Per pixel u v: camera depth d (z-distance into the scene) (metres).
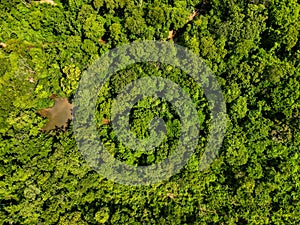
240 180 48.94
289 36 52.72
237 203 49.69
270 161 50.75
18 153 50.22
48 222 47.41
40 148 51.00
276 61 52.53
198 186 50.59
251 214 48.31
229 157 49.03
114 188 50.28
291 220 48.31
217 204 50.12
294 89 50.12
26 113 52.47
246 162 49.94
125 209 49.12
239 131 50.88
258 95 52.72
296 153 50.00
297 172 49.88
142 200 50.56
